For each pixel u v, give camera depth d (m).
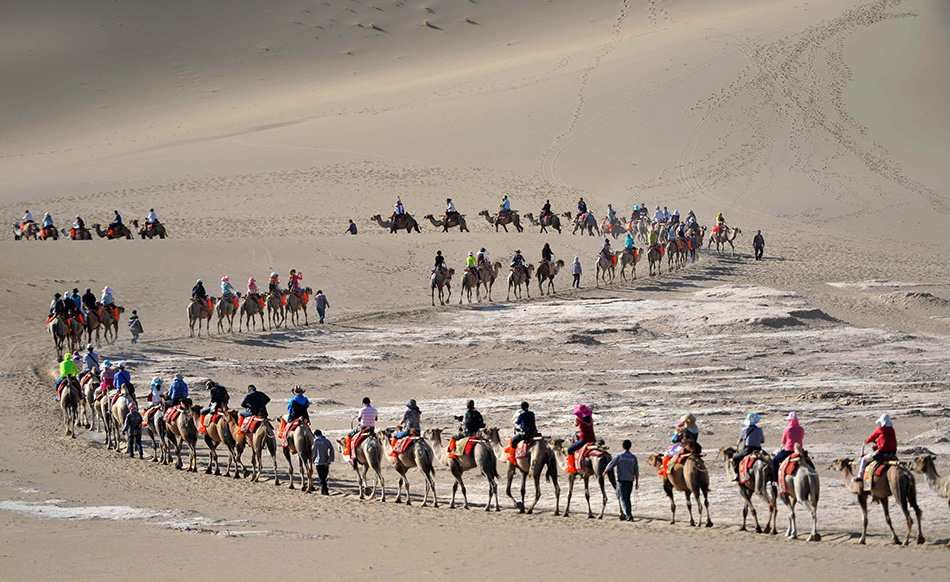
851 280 52.09
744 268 55.38
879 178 74.06
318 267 52.91
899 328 41.28
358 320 42.75
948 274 53.94
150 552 12.98
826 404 26.22
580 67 101.06
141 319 41.88
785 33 100.31
